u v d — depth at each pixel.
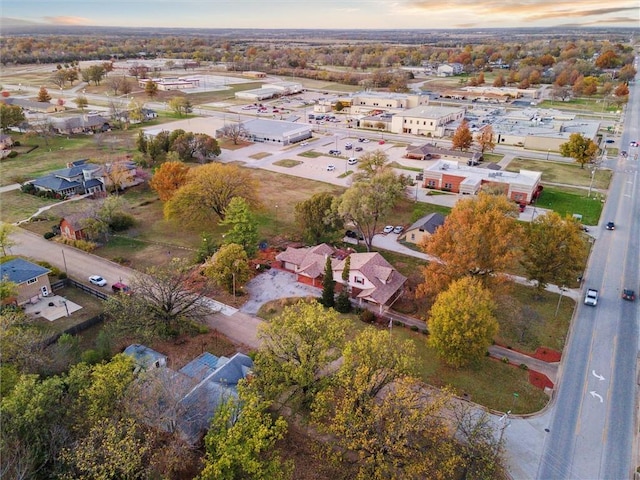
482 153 127.50
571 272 59.81
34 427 34.34
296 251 71.25
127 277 68.25
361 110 183.50
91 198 98.88
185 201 80.56
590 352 52.75
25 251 75.62
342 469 37.50
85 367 41.09
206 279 66.56
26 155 128.25
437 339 48.38
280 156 129.38
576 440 41.53
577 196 99.31
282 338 43.31
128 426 34.12
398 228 84.00
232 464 33.09
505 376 49.09
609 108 188.62
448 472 34.59
